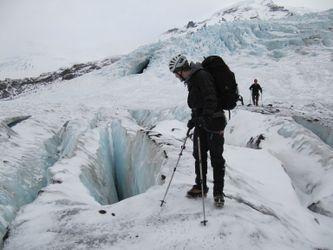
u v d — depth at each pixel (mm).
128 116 24062
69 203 5703
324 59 33969
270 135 14547
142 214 4414
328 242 6020
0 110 21594
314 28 41250
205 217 4102
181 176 6645
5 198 9008
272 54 38125
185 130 15359
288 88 28156
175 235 3805
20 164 11672
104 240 3922
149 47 48688
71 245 3914
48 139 15906
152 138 10461
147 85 36906
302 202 10250
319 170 11188
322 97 24906
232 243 3668
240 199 5602
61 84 46688
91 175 10805
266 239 3959
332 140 15352
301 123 16734
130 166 12414
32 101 33688
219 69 4117
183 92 32031
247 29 43125
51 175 9094
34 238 4230
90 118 20562
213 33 45062
